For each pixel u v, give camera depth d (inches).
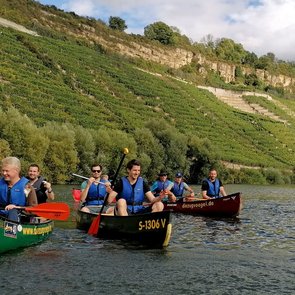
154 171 2081.7
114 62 3629.4
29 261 362.3
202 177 2361.0
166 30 5280.5
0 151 1413.6
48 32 3521.2
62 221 612.4
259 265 379.2
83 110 2390.5
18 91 2155.5
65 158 1638.8
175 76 4522.6
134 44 4554.6
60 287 298.8
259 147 3390.7
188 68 5024.6
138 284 311.4
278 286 316.5
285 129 4028.1
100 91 2903.5
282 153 3462.1
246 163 2896.2
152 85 3624.5
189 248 446.3
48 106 2215.8
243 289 307.7
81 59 3260.3
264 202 1137.4
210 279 329.4
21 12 3683.6
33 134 1521.9
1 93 2021.4
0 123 1489.9
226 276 339.0
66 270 339.9
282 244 493.0
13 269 336.5
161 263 372.2
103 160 1800.0
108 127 2338.8
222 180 2484.0
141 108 3026.6
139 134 2065.7
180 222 655.8
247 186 2297.0
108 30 4399.6
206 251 434.3
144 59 4527.6
